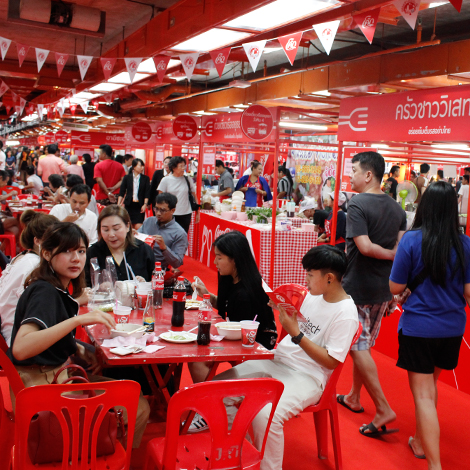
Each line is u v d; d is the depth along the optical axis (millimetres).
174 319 3006
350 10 3789
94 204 8539
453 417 3918
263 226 7613
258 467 2182
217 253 3262
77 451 1970
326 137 12734
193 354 2541
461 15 6008
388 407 3553
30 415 1900
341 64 6598
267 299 3271
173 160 8211
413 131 4574
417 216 3047
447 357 3004
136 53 6422
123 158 13562
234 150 10531
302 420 3777
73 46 9344
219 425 2010
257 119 6836
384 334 5270
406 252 2994
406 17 3357
